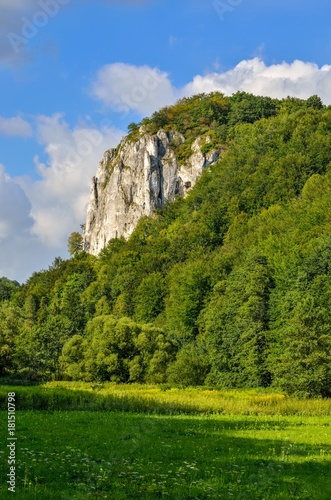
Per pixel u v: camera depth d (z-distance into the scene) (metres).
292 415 45.88
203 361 85.38
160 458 23.36
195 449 26.31
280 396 56.97
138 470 20.44
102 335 90.31
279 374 65.81
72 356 94.88
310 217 110.00
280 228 120.69
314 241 94.94
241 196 161.12
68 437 28.66
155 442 28.11
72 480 18.36
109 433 30.75
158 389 67.38
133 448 25.28
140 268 160.75
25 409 44.62
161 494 16.98
